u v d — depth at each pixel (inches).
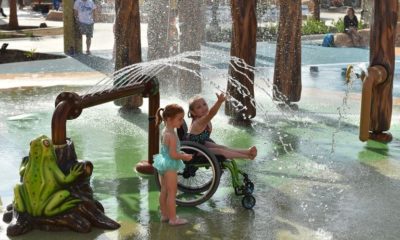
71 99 273.6
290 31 486.3
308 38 1151.0
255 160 358.6
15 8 1254.9
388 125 400.2
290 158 362.9
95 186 315.9
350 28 1040.2
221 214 283.6
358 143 394.0
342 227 272.2
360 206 293.7
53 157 268.4
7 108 481.7
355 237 263.4
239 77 439.2
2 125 430.3
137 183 320.8
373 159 362.0
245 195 288.4
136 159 359.6
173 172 270.5
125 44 461.1
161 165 271.0
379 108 395.9
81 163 268.5
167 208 274.2
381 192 310.7
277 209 289.7
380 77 384.2
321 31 1195.3
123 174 334.3
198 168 309.9
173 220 272.8
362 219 279.9
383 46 389.4
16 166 345.4
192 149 284.5
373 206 293.9
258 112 472.7
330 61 824.9
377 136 398.6
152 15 545.0
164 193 273.4
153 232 265.9
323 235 264.7
